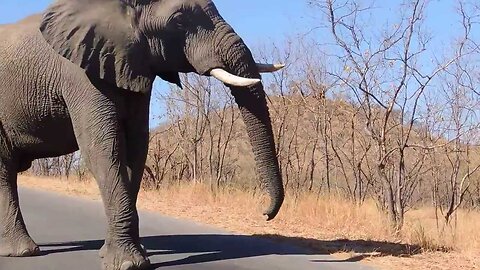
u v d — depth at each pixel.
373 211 12.20
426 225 12.83
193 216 12.69
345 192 18.42
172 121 23.36
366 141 18.45
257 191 15.70
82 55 7.35
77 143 8.14
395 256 8.75
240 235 10.38
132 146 8.12
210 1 8.03
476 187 18.36
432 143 14.78
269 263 8.15
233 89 7.93
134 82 7.49
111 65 7.41
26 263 8.02
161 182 20.30
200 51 7.74
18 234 8.52
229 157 26.36
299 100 19.02
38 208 13.90
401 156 11.88
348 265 8.11
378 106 13.52
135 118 8.04
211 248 9.14
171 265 7.93
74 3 7.55
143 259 7.46
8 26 8.55
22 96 8.05
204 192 15.73
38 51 7.96
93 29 7.41
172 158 24.20
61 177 24.95
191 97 22.55
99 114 7.45
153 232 10.59
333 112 17.25
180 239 9.91
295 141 21.00
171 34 7.70
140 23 7.61
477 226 11.93
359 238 10.23
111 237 7.44
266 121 7.94
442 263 8.34
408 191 17.56
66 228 10.97
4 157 8.52
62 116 7.95
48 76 7.83
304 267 7.93
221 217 12.49
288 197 13.77
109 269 7.36
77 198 16.39
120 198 7.42
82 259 8.21
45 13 7.59
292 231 10.94
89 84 7.49
